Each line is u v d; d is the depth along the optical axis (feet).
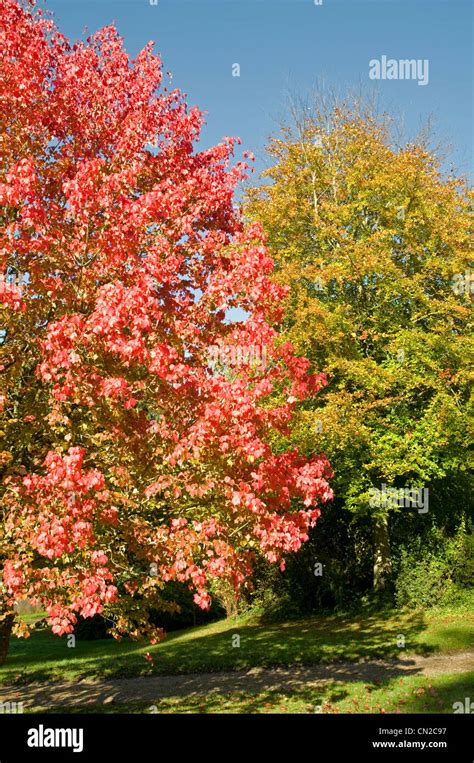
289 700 34.40
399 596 63.26
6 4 28.81
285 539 25.98
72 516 21.88
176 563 24.53
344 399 55.01
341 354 60.08
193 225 30.37
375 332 63.93
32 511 22.71
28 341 25.25
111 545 28.17
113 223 25.96
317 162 69.82
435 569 61.72
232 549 25.26
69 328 22.31
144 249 27.53
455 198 67.82
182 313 27.25
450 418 56.24
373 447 56.85
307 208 66.03
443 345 58.39
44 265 25.08
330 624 60.85
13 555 23.09
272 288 26.48
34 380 28.04
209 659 48.26
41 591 23.16
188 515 29.04
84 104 30.22
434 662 41.45
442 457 60.34
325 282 59.16
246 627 67.10
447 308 60.13
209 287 26.58
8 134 27.27
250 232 28.35
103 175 25.75
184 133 31.65
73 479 21.07
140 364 25.18
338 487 65.62
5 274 24.67
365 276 63.67
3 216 26.89
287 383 47.60
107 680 46.06
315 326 57.16
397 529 69.82
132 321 22.77
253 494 24.49
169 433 25.07
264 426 25.96
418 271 66.08
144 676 46.14
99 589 23.45
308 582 71.36
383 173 63.87
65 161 28.35
